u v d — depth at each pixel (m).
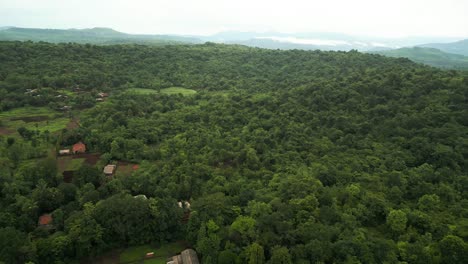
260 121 105.62
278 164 82.06
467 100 91.56
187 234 60.00
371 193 66.44
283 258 48.69
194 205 63.41
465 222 57.41
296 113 107.19
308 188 66.00
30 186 71.50
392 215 58.53
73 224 57.75
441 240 51.44
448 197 65.69
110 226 58.72
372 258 49.38
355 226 58.03
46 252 53.34
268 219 56.03
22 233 55.47
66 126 108.44
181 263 56.09
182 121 109.94
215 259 52.94
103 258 58.25
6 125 105.94
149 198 67.38
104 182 75.38
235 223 56.19
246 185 72.00
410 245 51.84
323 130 96.94
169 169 79.81
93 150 93.31
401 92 103.94
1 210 61.84
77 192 68.94
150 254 59.41
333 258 50.06
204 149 90.19
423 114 90.19
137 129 101.19
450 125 84.31
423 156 78.69
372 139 89.31
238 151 88.81
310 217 57.19
